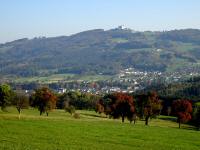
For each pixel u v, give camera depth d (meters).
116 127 100.19
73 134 77.00
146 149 64.44
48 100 153.38
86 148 59.78
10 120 92.94
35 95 154.38
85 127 92.50
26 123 89.00
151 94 144.75
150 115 143.62
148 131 96.44
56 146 59.28
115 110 146.00
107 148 61.69
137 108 143.50
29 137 66.88
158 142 75.25
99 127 95.69
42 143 61.25
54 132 77.38
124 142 71.38
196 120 146.88
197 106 164.50
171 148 68.12
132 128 101.50
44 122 94.94
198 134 99.69
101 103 186.00
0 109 161.12
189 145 74.62
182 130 110.50
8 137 65.00
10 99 156.25
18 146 56.03
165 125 149.50
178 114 140.38
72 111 174.12
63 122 99.94
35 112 169.12
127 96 147.12
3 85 157.62
